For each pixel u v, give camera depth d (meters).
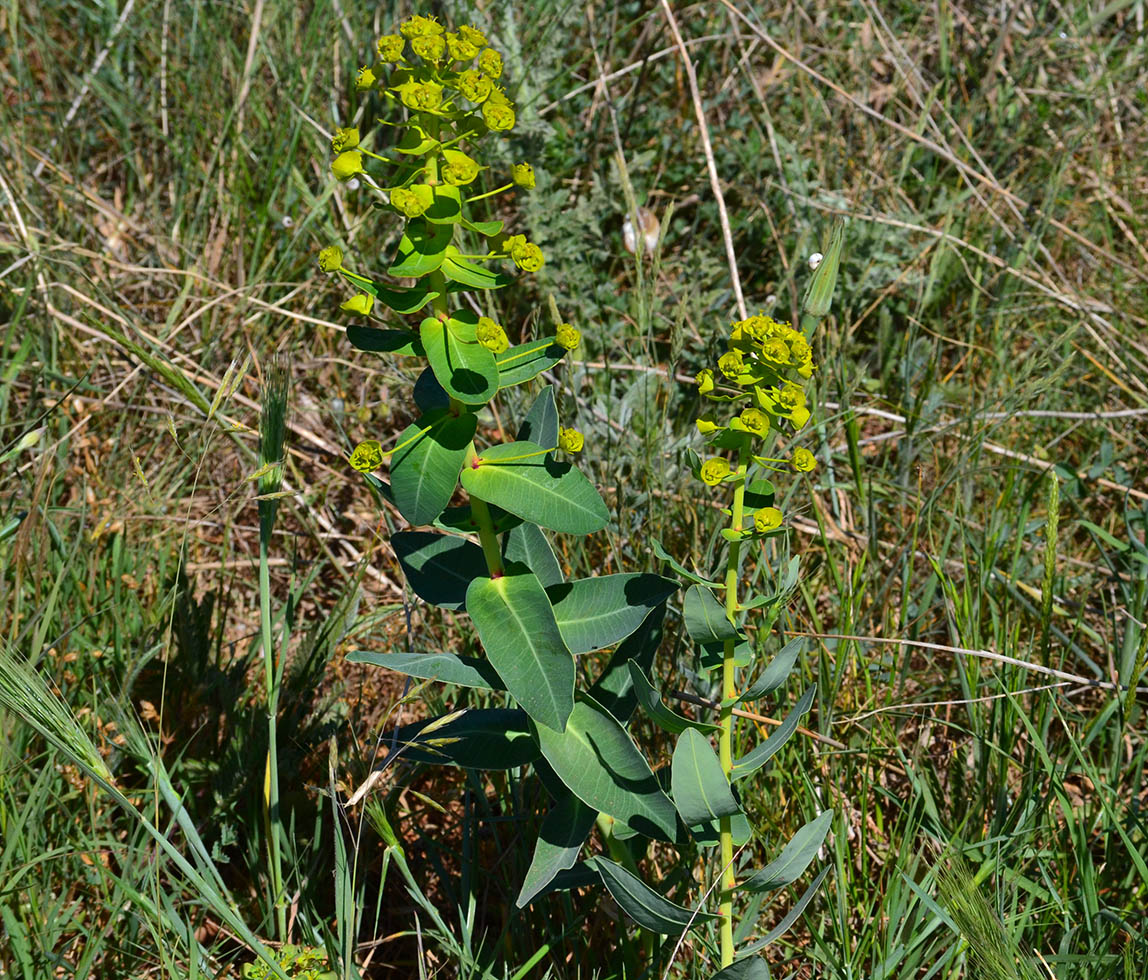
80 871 2.11
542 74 3.84
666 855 2.22
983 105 4.27
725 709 1.68
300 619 2.93
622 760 1.69
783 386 1.62
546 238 3.54
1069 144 4.04
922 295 3.50
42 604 2.44
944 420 3.23
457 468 1.57
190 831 1.92
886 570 2.79
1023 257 3.60
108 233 3.88
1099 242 4.01
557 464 1.60
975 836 2.16
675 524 2.78
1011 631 2.61
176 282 3.61
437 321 1.55
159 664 2.44
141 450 3.12
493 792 2.41
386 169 1.57
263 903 2.19
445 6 3.82
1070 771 2.24
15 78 4.32
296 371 3.45
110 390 3.29
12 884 1.93
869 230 3.66
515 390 2.97
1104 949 1.89
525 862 2.14
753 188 3.88
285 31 4.13
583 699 1.69
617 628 1.73
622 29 4.27
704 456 2.94
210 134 3.99
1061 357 3.44
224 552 2.63
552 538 2.63
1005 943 1.56
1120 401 3.35
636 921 1.69
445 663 1.79
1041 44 4.32
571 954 2.04
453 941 1.94
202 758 2.39
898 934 1.97
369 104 3.89
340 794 2.32
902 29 4.86
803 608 2.72
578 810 1.79
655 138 4.11
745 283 3.80
